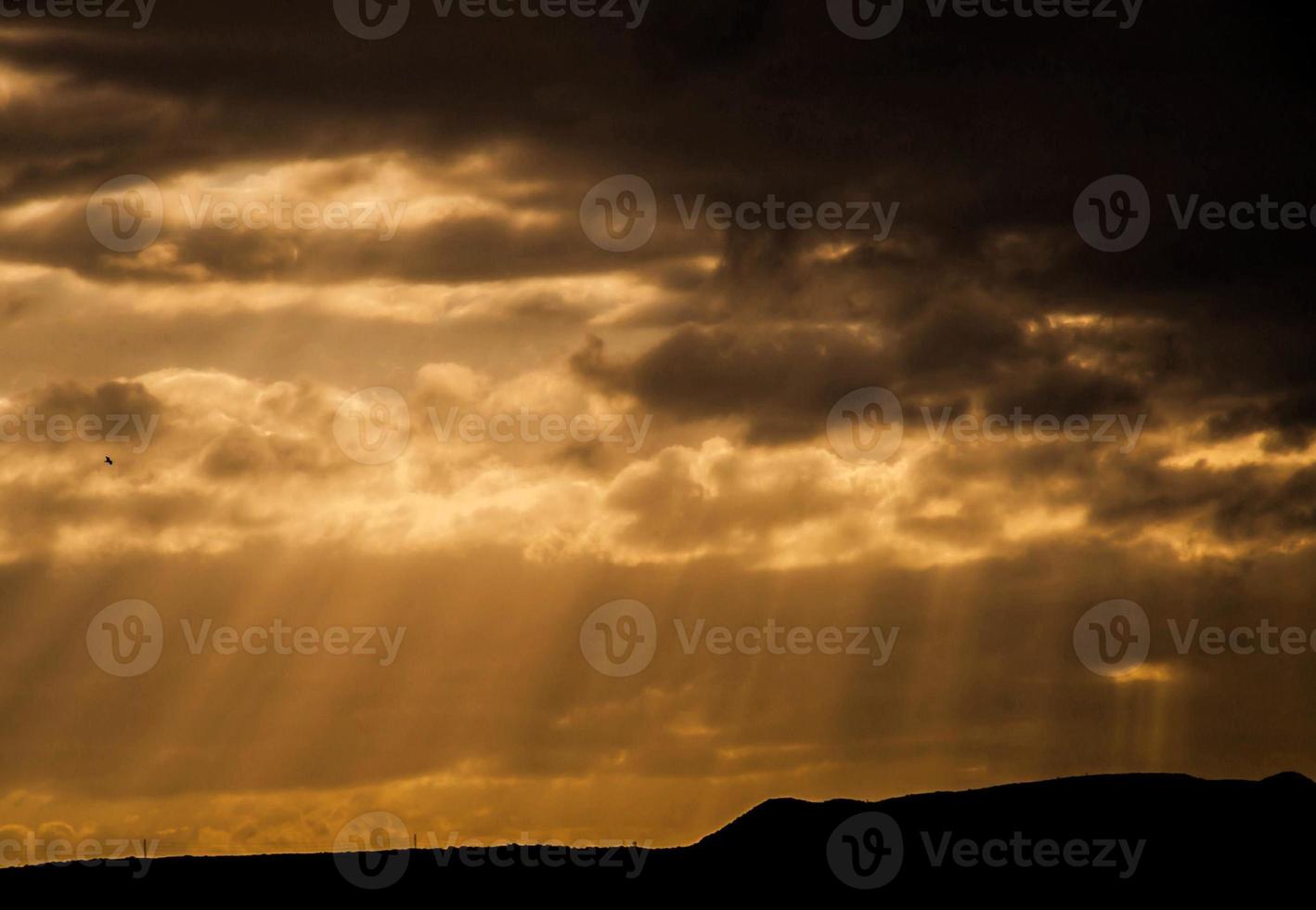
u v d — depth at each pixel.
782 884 145.12
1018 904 135.38
